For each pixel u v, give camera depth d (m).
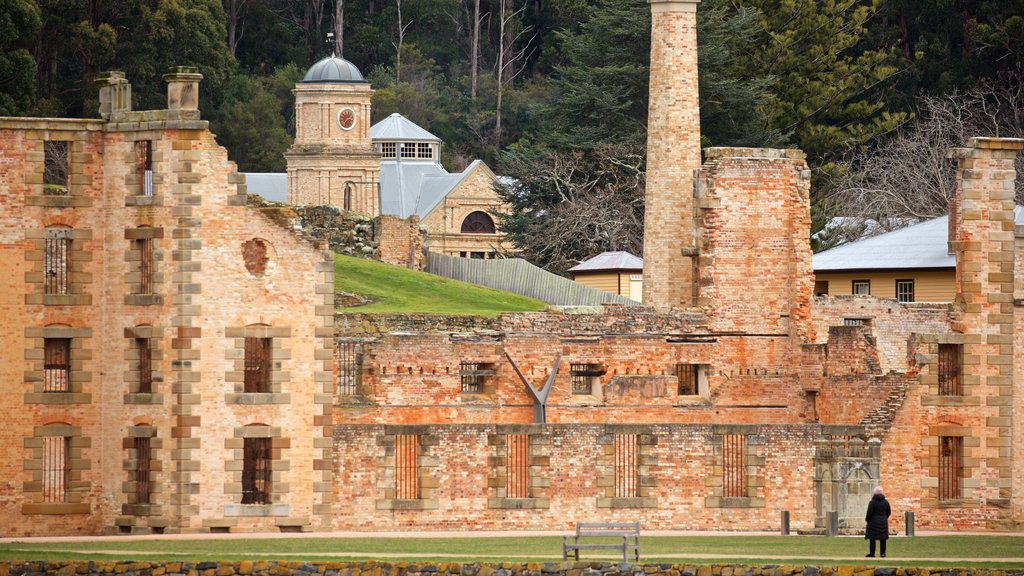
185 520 190.75
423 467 195.50
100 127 196.00
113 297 195.25
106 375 195.25
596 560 162.62
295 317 195.00
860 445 196.75
